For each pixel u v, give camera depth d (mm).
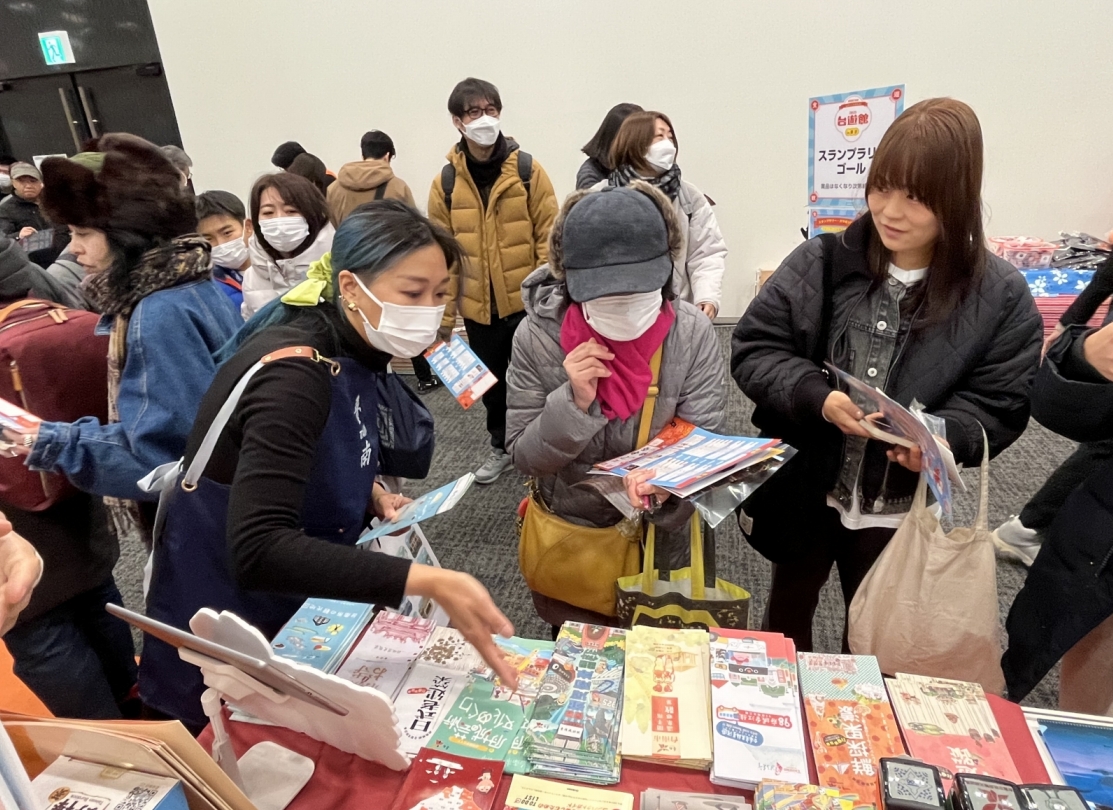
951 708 908
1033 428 3207
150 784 641
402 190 3568
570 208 1227
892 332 1250
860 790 793
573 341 1280
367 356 1080
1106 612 1134
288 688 755
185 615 1080
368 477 1118
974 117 1056
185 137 4996
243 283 2533
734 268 4617
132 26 4734
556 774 834
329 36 4516
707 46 4129
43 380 1373
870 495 1361
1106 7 3557
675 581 1265
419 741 875
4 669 1709
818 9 3918
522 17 4262
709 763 837
